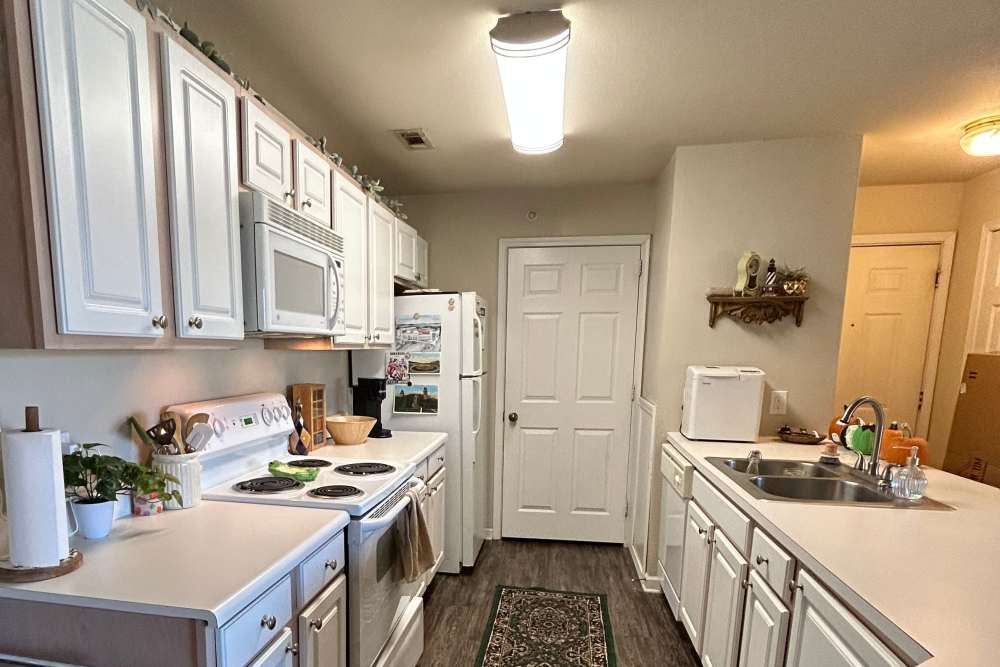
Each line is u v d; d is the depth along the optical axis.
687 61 1.53
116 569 0.92
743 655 1.40
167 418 1.32
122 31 0.86
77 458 1.02
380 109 1.90
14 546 0.87
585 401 2.96
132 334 0.89
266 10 1.29
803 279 2.11
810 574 1.09
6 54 0.71
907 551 1.05
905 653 0.75
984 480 2.09
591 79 1.65
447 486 2.52
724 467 1.74
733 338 2.28
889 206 2.66
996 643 0.72
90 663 0.85
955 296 2.54
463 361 2.49
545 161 2.47
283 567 0.97
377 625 1.45
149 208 0.93
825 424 2.21
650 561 2.42
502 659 1.87
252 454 1.63
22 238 0.74
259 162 1.28
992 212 2.35
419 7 1.28
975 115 1.87
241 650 0.86
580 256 2.91
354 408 2.58
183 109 1.01
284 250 1.29
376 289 2.10
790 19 1.31
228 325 1.15
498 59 1.38
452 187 2.93
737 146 2.21
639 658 1.88
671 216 2.30
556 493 3.01
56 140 0.74
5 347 0.75
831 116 1.92
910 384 2.67
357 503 1.32
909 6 1.24
